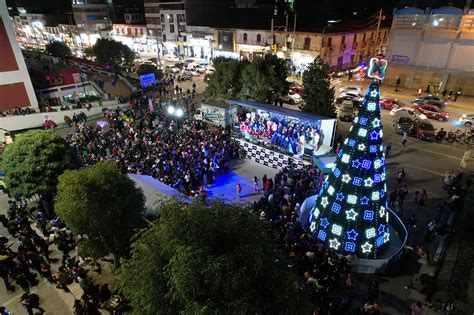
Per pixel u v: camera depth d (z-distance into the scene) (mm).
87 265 15430
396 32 46250
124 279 7969
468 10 39844
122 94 48781
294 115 24609
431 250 16766
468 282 14281
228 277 6457
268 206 18375
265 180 21891
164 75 57625
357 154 14664
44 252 15672
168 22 78062
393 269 15641
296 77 54156
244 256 6895
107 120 34719
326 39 51688
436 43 43375
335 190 15688
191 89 50750
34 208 20391
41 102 41906
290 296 7125
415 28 44406
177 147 25047
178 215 7941
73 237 16250
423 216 19656
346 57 58062
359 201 15000
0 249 15461
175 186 20828
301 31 52625
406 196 21734
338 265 14516
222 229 7590
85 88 47219
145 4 82188
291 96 41219
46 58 69562
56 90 44156
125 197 12922
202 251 6762
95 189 12336
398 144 29609
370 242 15391
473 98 42688
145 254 7824
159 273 7289
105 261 15766
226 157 25797
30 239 15750
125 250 13805
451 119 35781
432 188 22688
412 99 42469
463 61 42188
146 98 41750
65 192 12133
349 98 39406
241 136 28422
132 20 90875
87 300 11953
